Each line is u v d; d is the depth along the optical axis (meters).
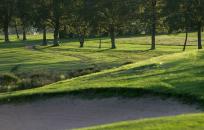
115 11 98.88
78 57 74.25
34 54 81.69
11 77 42.34
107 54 79.94
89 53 83.00
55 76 44.47
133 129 15.19
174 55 42.56
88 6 101.38
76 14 103.56
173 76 28.84
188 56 39.97
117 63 59.28
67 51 88.50
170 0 85.94
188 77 27.95
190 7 83.94
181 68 32.56
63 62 64.50
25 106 26.80
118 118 22.08
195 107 22.02
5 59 73.44
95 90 26.95
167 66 34.66
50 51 89.19
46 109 25.64
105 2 99.00
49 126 21.98
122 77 31.64
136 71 34.06
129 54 79.12
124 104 24.44
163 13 88.12
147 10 95.06
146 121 16.30
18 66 60.12
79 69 50.69
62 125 21.91
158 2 92.44
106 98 25.78
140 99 24.61
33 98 27.80
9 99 28.27
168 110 22.25
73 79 35.78
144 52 83.06
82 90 27.34
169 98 23.84
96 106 24.81
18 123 23.17
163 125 15.48
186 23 84.69
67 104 25.97
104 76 34.16
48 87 31.72
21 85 39.75
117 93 25.98
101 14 99.44
